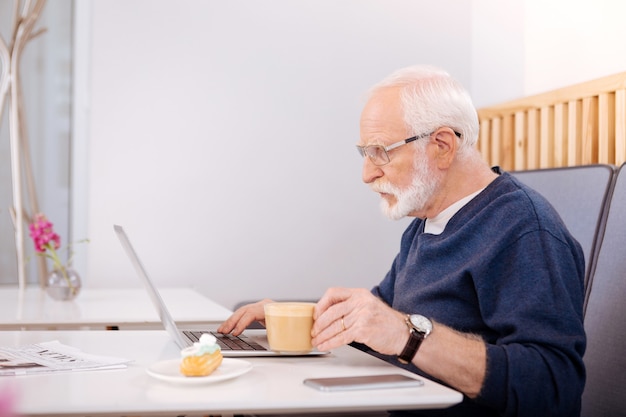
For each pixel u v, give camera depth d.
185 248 3.08
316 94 3.15
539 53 2.67
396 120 1.50
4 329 2.01
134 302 2.34
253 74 3.11
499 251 1.37
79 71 3.22
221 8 3.09
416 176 1.50
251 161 3.12
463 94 1.54
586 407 1.73
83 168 3.20
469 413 1.40
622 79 2.12
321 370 1.19
